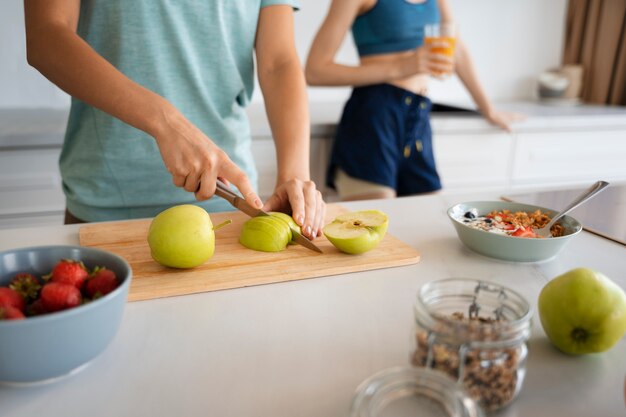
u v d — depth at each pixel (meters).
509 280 0.71
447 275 0.72
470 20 2.46
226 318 0.59
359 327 0.58
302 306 0.63
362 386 0.40
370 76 1.68
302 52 2.26
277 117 1.02
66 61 0.78
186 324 0.58
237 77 1.07
